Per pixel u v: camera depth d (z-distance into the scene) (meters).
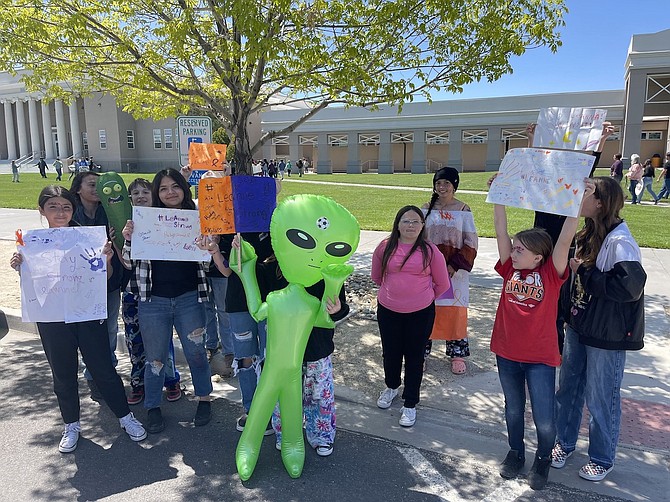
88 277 3.52
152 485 3.26
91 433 3.93
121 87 7.46
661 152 41.53
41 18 5.99
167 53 6.63
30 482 3.30
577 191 2.92
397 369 4.18
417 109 46.44
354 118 48.09
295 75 5.73
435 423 4.01
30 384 4.79
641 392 4.38
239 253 3.47
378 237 12.19
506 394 3.32
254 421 3.36
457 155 46.28
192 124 7.33
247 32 4.89
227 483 3.28
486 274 8.62
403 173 47.34
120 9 5.98
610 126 3.03
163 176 3.91
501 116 44.25
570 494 3.14
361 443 3.76
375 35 5.80
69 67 6.42
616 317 2.99
